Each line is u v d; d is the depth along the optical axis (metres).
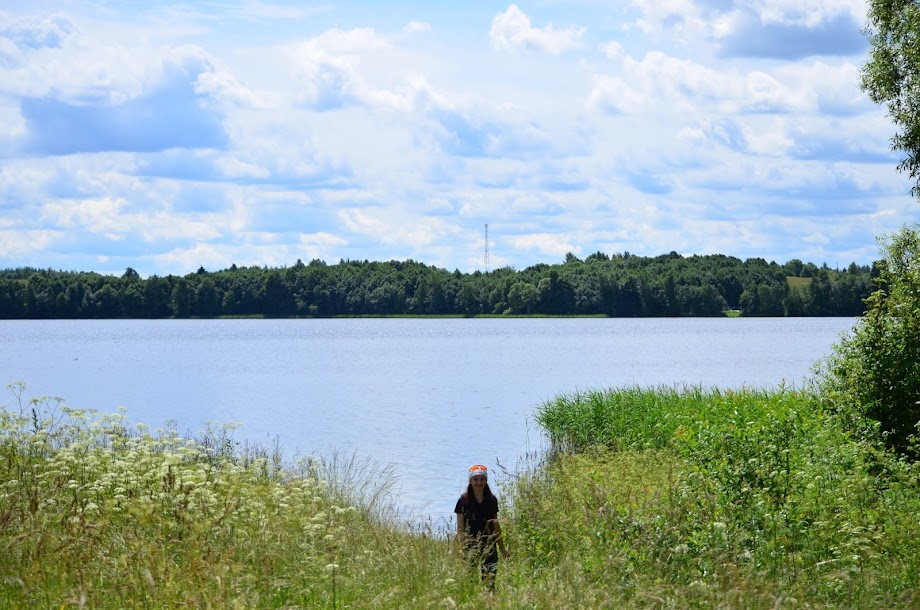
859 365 16.69
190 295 197.62
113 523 8.98
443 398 49.28
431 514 18.73
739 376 61.38
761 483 10.80
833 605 7.84
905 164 20.05
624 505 10.45
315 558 8.75
